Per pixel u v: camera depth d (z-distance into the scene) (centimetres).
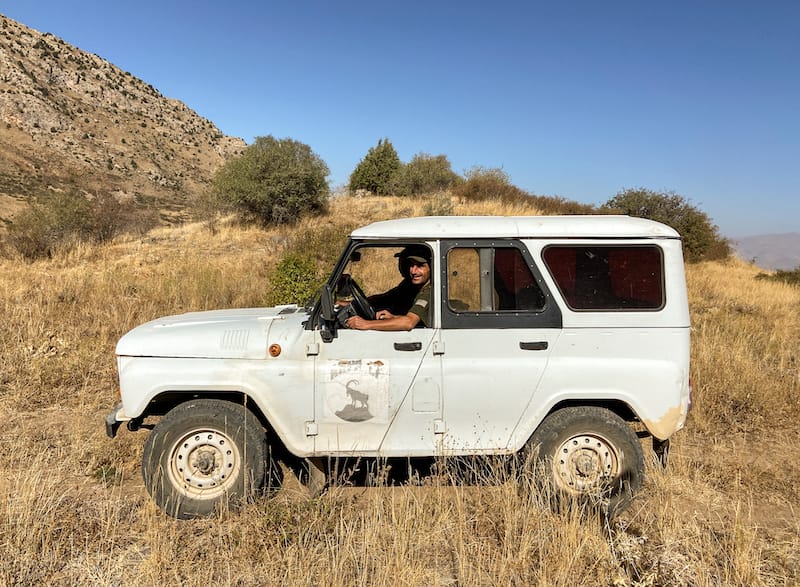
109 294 988
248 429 358
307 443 362
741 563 294
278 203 1847
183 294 998
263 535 322
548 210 2120
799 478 428
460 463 398
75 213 1712
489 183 2277
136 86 13338
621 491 360
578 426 360
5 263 1356
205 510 354
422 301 370
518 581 294
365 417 358
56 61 11475
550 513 343
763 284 1516
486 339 358
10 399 558
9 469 405
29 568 299
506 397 359
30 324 744
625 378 359
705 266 1902
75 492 391
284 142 1912
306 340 359
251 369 357
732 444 491
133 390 355
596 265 364
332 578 285
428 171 2438
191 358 358
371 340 358
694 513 365
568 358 360
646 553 303
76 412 539
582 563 298
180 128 12788
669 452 459
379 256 410
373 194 2522
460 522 323
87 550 310
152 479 354
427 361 357
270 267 1295
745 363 648
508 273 363
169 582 287
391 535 322
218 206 1914
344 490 400
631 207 1961
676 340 362
